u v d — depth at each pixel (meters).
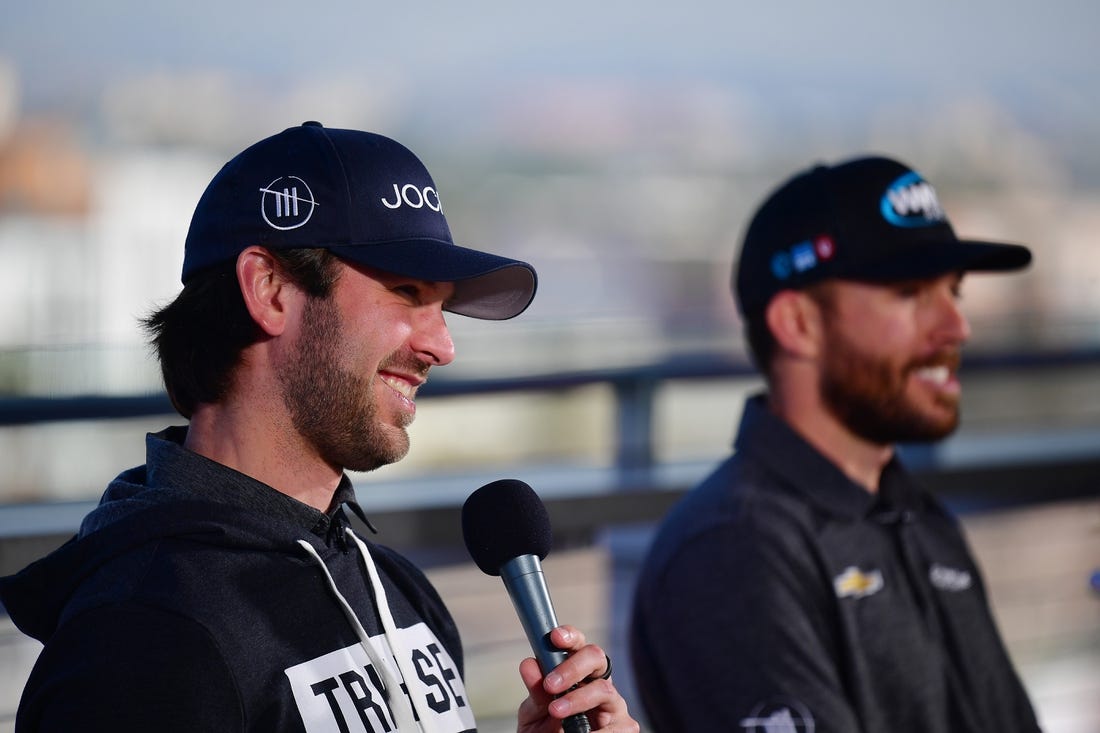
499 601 7.16
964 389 13.63
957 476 8.98
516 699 7.13
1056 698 8.69
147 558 3.22
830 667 5.31
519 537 3.66
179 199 31.92
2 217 27.38
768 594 5.31
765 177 33.41
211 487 3.45
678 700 5.39
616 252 32.75
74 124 31.89
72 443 8.34
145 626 3.06
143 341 3.74
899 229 5.82
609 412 9.06
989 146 29.69
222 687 3.10
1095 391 14.21
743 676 5.23
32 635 3.36
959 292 6.08
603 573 7.65
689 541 5.51
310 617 3.41
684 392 13.08
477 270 3.48
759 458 5.71
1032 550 9.23
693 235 31.11
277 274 3.50
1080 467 9.48
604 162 34.84
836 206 5.85
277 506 3.49
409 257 3.49
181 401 3.64
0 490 8.14
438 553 7.00
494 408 11.57
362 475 8.29
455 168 36.84
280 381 3.51
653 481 8.00
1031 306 17.88
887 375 5.78
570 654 3.51
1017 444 10.65
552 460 11.78
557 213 34.91
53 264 10.95
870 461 5.93
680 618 5.40
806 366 5.90
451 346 3.65
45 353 7.07
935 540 5.99
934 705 5.56
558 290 23.80
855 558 5.59
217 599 3.22
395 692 3.46
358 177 3.54
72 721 2.91
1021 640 8.88
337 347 3.49
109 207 26.11
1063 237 26.14
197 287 3.54
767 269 6.00
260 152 3.60
